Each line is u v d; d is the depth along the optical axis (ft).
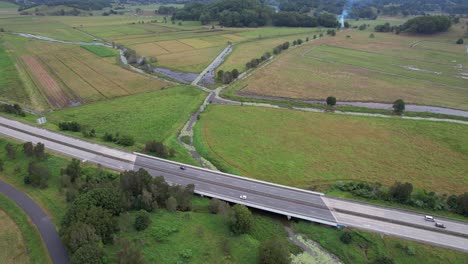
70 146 314.76
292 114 414.21
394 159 310.65
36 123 363.97
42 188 249.55
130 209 225.35
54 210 226.17
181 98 460.96
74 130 350.02
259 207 238.27
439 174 287.89
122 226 205.77
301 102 460.14
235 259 193.47
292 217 234.17
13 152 288.92
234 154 317.83
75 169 256.52
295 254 205.26
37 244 198.39
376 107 447.83
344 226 222.28
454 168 296.92
